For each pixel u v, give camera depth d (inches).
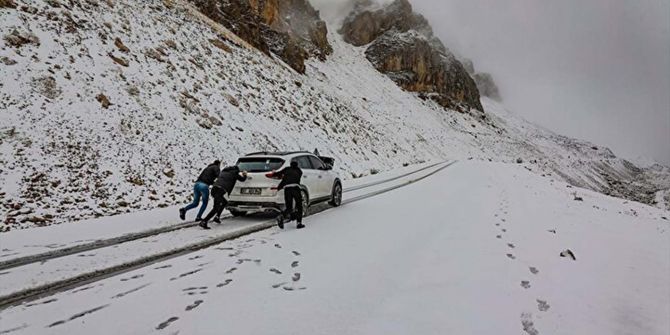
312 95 1220.5
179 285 175.5
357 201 474.9
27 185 331.9
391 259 221.9
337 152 949.2
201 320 138.1
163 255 225.9
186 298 159.6
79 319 138.2
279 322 137.9
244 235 281.6
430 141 2231.8
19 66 422.9
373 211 397.1
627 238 308.0
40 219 303.9
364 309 151.9
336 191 435.2
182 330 130.0
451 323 140.9
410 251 239.1
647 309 163.8
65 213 324.8
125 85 529.0
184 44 775.1
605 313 156.9
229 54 926.4
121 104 493.7
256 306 152.0
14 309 146.5
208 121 613.3
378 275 193.8
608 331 140.7
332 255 229.0
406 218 354.6
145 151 462.9
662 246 289.0
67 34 518.0
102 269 196.9
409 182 725.3
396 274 195.9
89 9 602.5
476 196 521.3
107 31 597.6
